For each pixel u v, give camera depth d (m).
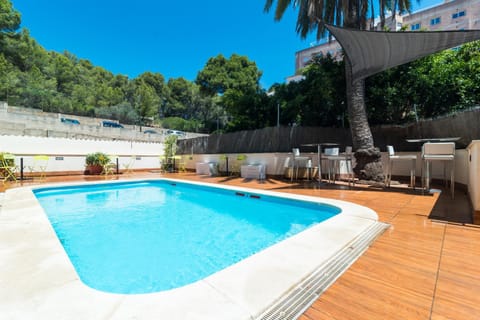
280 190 5.33
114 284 1.99
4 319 1.06
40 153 9.05
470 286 1.39
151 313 1.10
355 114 5.89
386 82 7.58
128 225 3.72
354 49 4.74
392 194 4.58
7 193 4.91
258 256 1.76
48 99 21.66
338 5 6.91
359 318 1.11
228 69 23.77
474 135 4.77
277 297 1.24
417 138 6.47
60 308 1.14
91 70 33.38
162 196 6.14
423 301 1.25
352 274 1.54
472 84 6.27
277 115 12.14
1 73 19.47
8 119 15.42
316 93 9.05
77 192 6.52
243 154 9.02
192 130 27.92
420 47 4.26
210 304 1.17
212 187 6.18
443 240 2.15
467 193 4.29
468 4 19.91
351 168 6.31
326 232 2.32
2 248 1.94
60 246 1.99
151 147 12.18
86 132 18.08
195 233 3.33
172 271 2.23
